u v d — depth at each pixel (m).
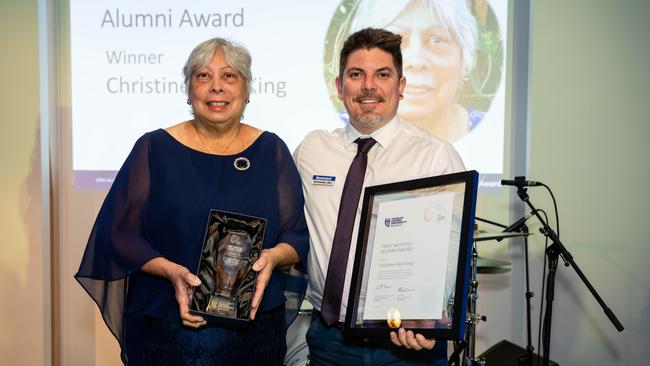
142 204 1.87
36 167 3.41
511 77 3.46
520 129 3.48
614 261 3.44
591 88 3.41
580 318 3.48
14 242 3.42
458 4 3.41
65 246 3.50
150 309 1.82
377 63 1.93
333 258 1.90
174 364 1.79
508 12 3.44
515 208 3.46
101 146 3.46
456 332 1.54
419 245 1.70
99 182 3.47
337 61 3.42
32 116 3.41
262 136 2.00
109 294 1.95
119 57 3.45
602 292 3.46
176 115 3.45
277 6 3.43
